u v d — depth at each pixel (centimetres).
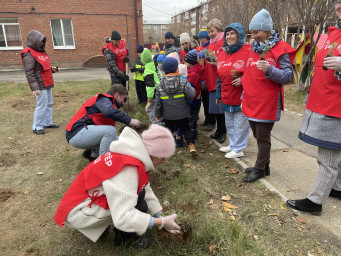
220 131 484
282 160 402
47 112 570
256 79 307
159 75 560
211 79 446
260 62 282
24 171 391
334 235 249
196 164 400
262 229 260
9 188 346
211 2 1384
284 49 293
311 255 228
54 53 1773
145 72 561
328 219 271
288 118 606
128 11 1833
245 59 367
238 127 399
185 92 405
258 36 301
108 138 332
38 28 1708
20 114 683
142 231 193
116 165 190
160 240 246
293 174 360
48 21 1714
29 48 510
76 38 1788
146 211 227
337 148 241
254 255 228
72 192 212
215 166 391
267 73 286
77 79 1337
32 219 286
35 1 1662
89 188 198
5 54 1702
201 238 245
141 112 672
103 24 1812
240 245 235
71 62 1812
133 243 238
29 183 358
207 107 538
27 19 1678
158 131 199
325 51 239
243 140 407
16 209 302
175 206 297
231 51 375
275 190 320
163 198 315
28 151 459
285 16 841
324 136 245
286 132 518
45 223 279
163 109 420
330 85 234
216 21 457
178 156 429
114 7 1803
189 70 455
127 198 185
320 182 263
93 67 1875
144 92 732
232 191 326
